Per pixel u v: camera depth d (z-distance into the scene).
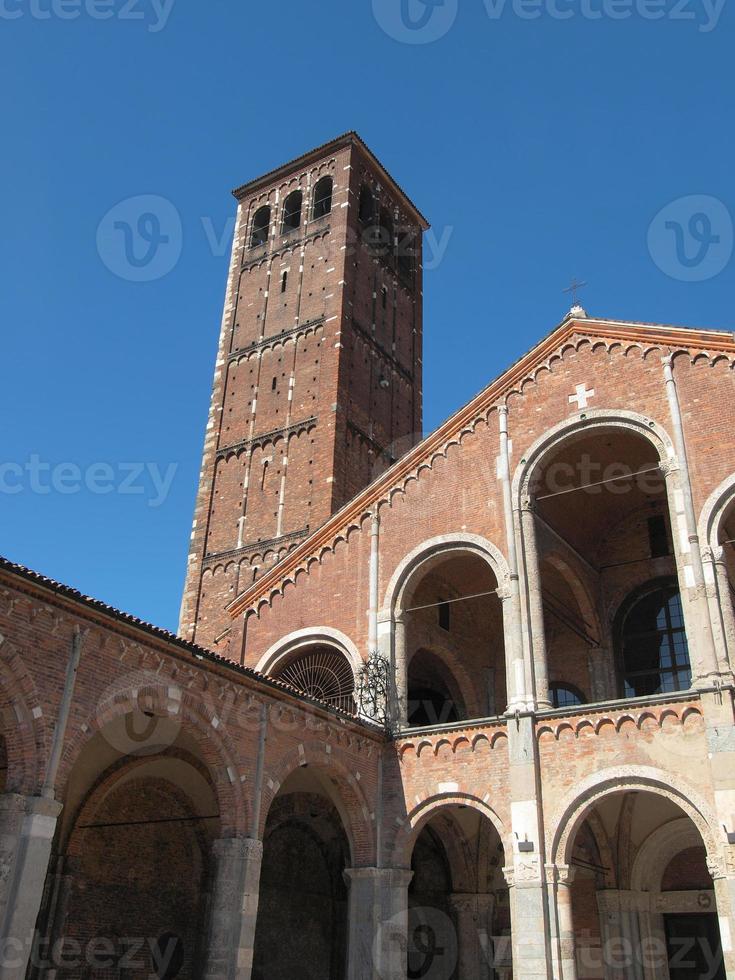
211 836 29.33
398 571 31.33
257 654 33.38
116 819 26.81
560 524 33.88
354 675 30.58
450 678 35.56
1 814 16.88
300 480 45.56
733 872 21.98
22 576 17.95
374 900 26.16
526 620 28.05
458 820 32.81
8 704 17.58
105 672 19.62
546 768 25.66
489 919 32.47
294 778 29.31
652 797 29.66
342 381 47.97
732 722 23.33
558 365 31.62
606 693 33.66
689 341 29.34
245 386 51.44
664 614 34.72
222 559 45.66
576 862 29.17
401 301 58.19
